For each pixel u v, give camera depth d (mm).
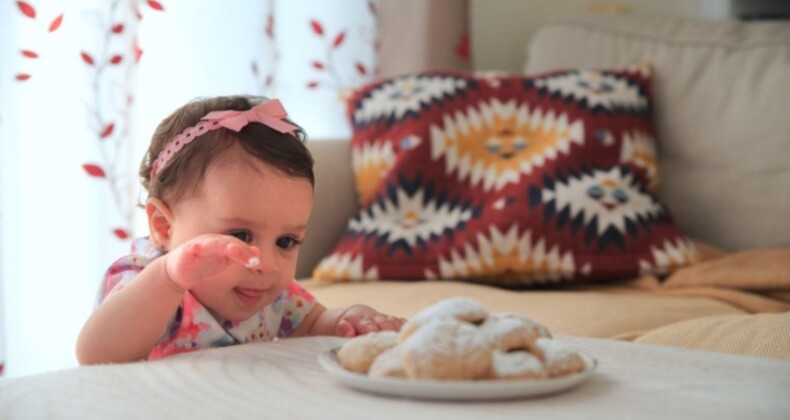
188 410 702
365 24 2373
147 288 978
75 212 1781
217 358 894
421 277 1841
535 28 2742
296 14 2256
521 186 1907
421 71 2412
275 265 1081
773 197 2002
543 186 1901
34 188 1751
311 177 1129
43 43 1751
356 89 2117
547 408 688
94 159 1779
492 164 1976
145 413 697
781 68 2051
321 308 1260
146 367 854
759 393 743
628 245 1856
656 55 2195
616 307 1528
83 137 1782
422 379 708
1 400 762
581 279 1863
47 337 1767
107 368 853
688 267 1848
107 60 1790
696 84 2123
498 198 1908
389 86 2088
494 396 697
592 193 1893
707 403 710
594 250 1847
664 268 1847
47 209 1764
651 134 2074
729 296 1674
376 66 2391
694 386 766
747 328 1165
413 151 1960
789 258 1769
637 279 1859
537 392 710
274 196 1072
